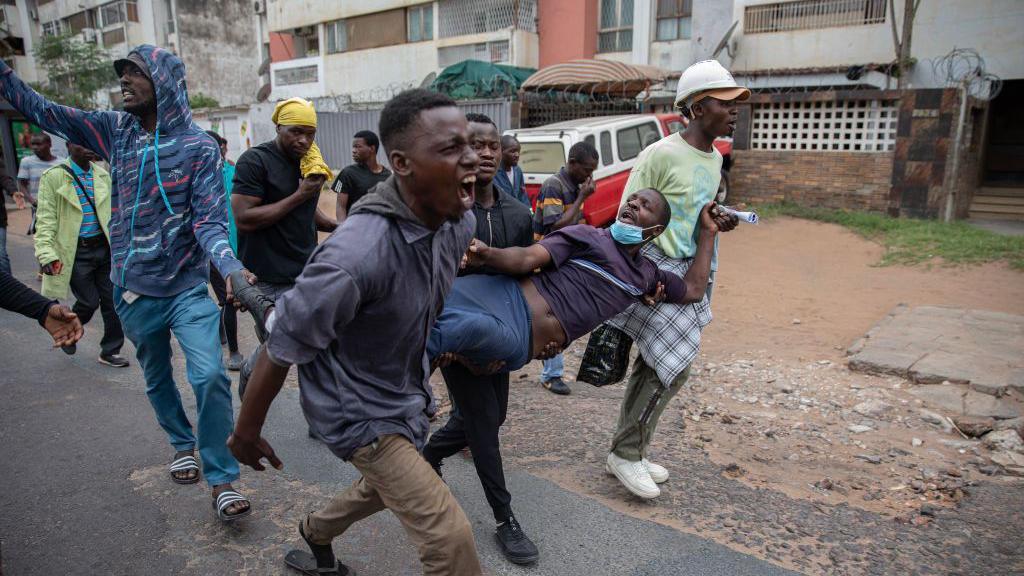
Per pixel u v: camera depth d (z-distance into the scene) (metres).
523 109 13.70
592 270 2.60
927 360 5.08
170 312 3.07
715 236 3.19
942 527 3.06
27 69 35.91
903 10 13.20
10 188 7.46
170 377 3.34
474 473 3.59
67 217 4.99
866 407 4.42
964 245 9.09
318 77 23.81
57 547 2.91
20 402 4.56
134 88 2.89
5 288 2.29
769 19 14.70
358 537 3.00
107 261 5.20
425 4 20.42
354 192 4.98
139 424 4.21
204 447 3.02
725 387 4.91
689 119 3.16
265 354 1.80
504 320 2.41
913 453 3.82
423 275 1.88
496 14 18.92
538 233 4.74
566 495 3.35
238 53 32.44
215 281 5.02
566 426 4.19
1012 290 7.50
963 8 12.61
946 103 10.74
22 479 3.51
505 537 2.83
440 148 1.69
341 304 1.69
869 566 2.78
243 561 2.82
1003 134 15.96
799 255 9.54
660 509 3.23
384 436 1.95
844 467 3.67
